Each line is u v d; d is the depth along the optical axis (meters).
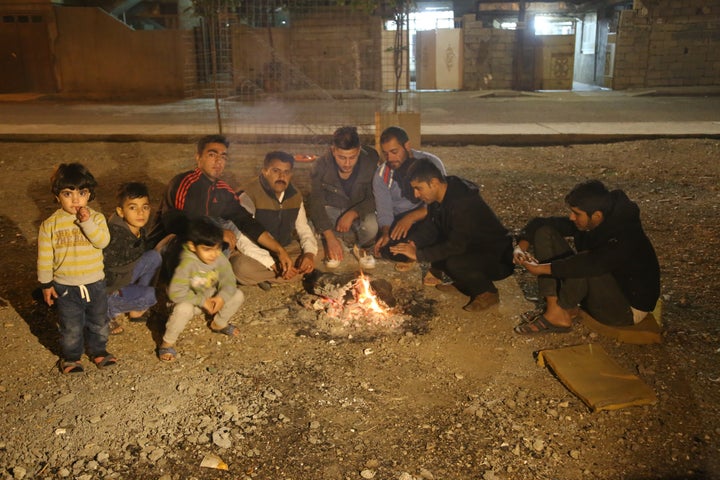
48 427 3.45
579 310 4.55
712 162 9.45
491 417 3.54
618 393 3.63
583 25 22.42
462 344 4.29
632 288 4.11
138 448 3.30
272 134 10.20
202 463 3.19
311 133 10.23
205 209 4.79
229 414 3.56
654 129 11.78
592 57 21.88
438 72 20.66
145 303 4.39
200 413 3.58
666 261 5.62
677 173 8.85
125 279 4.28
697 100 17.47
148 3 21.22
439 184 4.55
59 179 3.65
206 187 4.79
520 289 5.12
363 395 3.75
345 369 4.01
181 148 11.02
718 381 3.80
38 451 3.27
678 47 19.78
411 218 5.27
